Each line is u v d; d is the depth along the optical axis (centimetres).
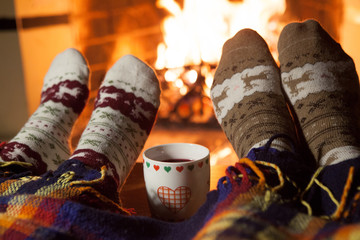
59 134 89
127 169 78
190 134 174
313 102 79
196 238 41
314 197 52
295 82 85
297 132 79
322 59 88
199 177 56
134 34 192
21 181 57
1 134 188
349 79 87
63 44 181
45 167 79
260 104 81
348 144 65
